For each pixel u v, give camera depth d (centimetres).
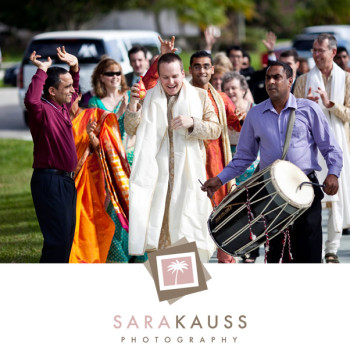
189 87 793
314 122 725
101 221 874
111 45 2141
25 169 1869
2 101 3703
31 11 6512
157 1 6538
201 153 799
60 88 778
